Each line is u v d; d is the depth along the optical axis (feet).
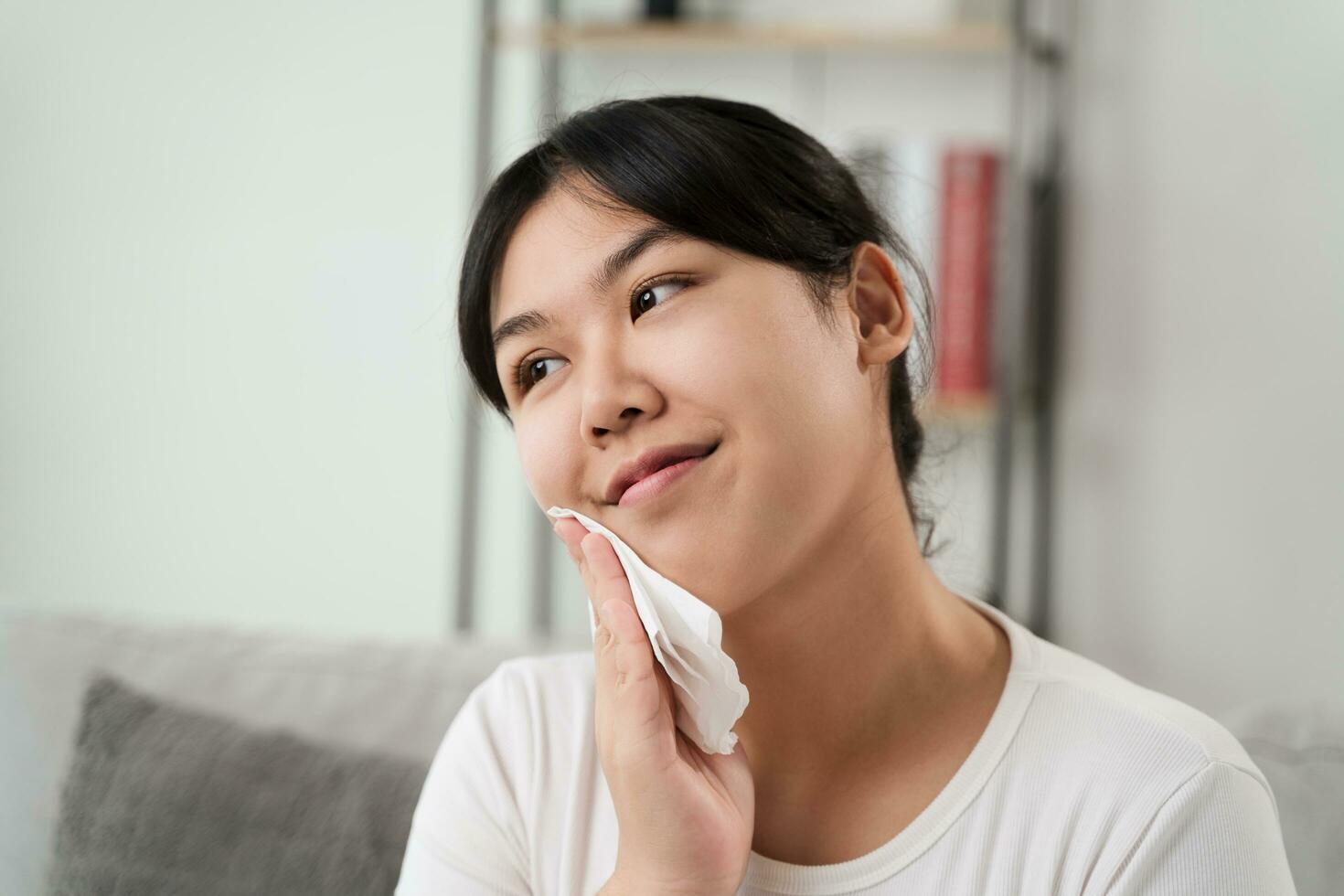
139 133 8.43
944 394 6.77
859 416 2.24
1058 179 7.30
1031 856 2.19
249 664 3.90
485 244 2.41
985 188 6.72
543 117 2.79
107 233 8.47
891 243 2.75
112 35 8.43
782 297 2.17
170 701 3.74
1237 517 5.91
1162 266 6.59
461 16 8.07
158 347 8.47
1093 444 7.14
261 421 8.41
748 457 2.09
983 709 2.35
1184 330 6.38
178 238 8.43
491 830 2.67
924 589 2.38
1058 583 7.41
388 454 8.30
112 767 3.58
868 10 7.06
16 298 8.57
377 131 8.20
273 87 8.30
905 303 2.48
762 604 2.23
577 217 2.24
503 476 8.05
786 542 2.12
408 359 8.24
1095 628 7.09
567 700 2.80
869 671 2.31
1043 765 2.25
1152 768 2.18
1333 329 5.12
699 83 7.53
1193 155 6.34
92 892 3.42
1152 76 6.70
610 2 7.77
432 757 3.57
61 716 3.83
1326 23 5.24
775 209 2.25
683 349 2.09
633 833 2.20
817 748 2.35
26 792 3.75
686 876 2.17
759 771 2.40
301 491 8.39
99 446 8.55
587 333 2.20
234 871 3.36
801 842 2.34
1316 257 5.29
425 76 8.13
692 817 2.17
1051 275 7.32
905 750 2.33
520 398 2.39
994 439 6.97
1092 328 7.15
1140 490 6.75
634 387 2.13
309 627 8.39
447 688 3.75
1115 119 7.00
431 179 8.15
